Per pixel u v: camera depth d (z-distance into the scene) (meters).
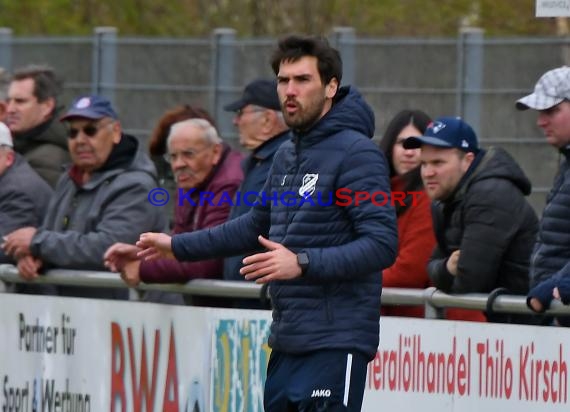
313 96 18.38
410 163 23.16
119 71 38.00
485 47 34.22
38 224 25.69
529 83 33.78
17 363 25.52
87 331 24.31
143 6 60.03
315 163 18.42
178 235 19.70
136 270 22.91
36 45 39.16
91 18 60.22
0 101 28.52
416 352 20.95
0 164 25.47
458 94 34.44
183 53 37.31
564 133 20.44
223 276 23.06
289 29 55.31
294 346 18.44
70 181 24.64
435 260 21.34
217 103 36.78
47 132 27.31
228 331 22.22
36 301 25.06
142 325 23.48
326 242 18.31
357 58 35.44
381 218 18.12
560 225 19.77
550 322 21.03
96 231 24.06
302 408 18.41
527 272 20.89
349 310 18.33
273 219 18.80
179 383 22.97
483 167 21.00
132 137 24.53
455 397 20.53
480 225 20.66
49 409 25.00
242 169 23.42
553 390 19.48
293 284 18.44
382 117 35.22
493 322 20.78
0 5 60.91
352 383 18.33
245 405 21.95
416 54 34.88
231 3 58.09
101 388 24.16
